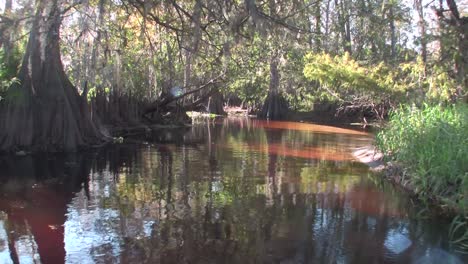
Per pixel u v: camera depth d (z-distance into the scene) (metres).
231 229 8.11
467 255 7.20
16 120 16.42
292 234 7.93
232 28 8.58
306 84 45.28
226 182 11.91
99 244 7.31
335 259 6.91
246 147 19.30
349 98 38.53
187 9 10.70
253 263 6.67
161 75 29.34
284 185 11.69
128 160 15.30
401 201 10.31
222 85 31.44
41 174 12.68
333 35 38.97
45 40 9.73
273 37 9.48
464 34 13.66
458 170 10.07
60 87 17.17
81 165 14.22
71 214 8.86
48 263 6.60
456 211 9.33
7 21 9.84
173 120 30.14
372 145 17.78
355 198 10.49
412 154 11.75
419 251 7.30
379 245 7.53
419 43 16.25
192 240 7.54
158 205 9.57
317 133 26.72
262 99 49.91
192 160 15.48
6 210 9.09
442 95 16.66
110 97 24.47
